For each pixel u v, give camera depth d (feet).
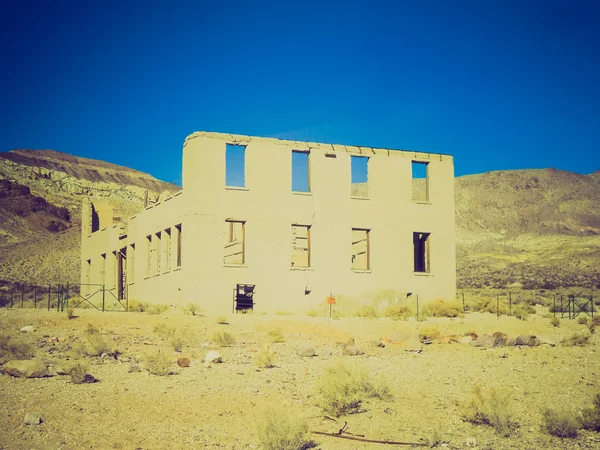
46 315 93.71
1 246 423.23
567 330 98.07
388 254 129.90
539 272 344.49
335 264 125.80
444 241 134.62
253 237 120.57
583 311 139.33
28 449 37.04
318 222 125.49
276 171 123.44
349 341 80.64
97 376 56.18
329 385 49.60
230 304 117.60
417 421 45.50
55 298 175.63
